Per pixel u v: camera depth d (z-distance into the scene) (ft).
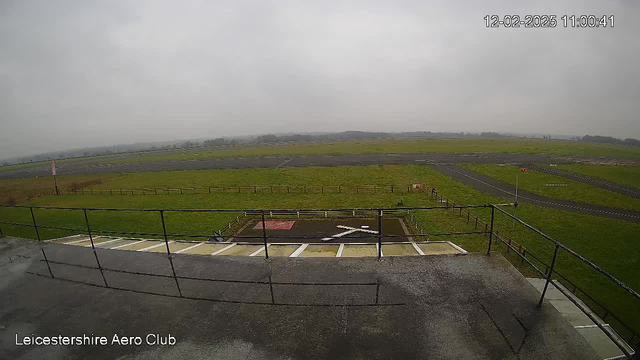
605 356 21.39
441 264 15.17
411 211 77.56
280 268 15.38
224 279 14.60
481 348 9.57
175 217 81.10
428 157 202.08
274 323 11.11
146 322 11.70
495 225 67.21
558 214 76.13
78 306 13.12
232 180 139.54
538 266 49.08
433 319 11.00
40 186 149.18
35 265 17.48
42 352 10.41
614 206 83.71
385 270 14.73
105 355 10.10
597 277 46.24
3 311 13.03
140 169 201.26
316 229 65.57
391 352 9.51
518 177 125.49
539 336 10.00
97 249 19.51
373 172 145.59
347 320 11.07
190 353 9.95
